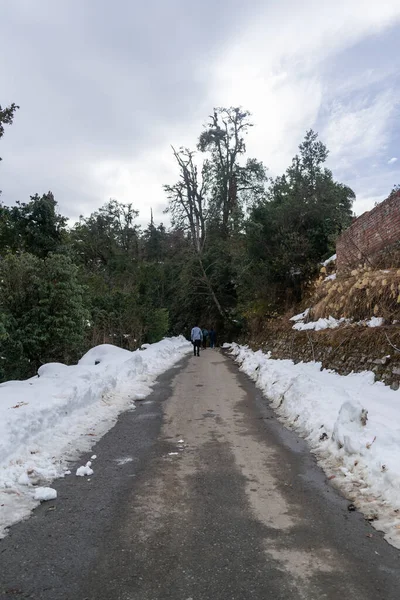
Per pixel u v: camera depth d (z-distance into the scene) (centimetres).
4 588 303
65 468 552
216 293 3634
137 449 639
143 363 1541
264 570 325
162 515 419
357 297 1182
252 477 523
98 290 2356
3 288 1332
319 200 2209
